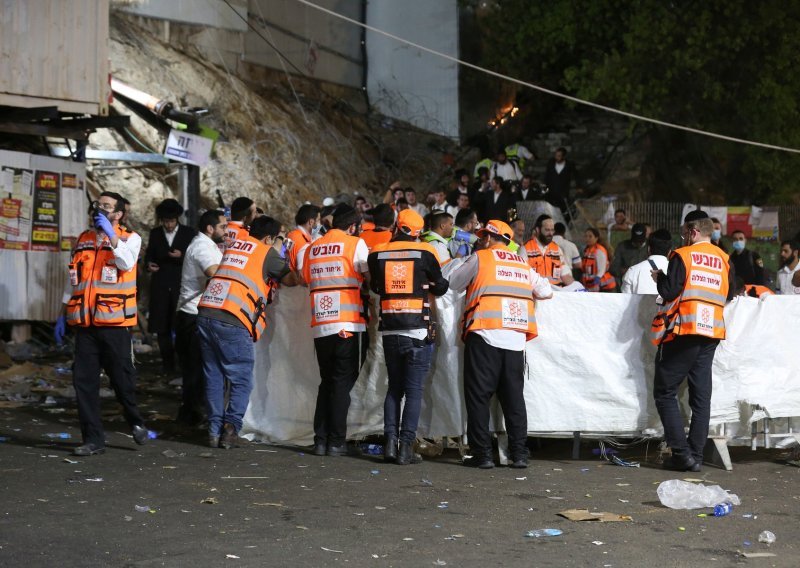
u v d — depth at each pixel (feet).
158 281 42.63
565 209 73.97
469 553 18.86
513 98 97.81
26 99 46.65
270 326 30.68
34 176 48.83
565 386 28.22
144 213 61.26
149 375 42.68
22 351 46.91
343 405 28.37
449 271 29.07
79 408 27.61
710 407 27.53
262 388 30.73
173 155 53.83
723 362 28.48
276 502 22.67
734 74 84.64
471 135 93.66
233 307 28.84
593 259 53.11
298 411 30.25
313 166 75.72
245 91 74.79
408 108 92.27
